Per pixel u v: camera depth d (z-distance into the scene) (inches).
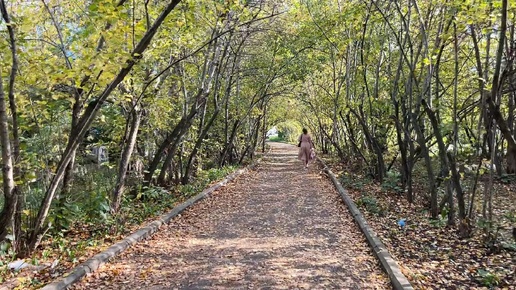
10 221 211.2
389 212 351.9
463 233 262.2
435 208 321.4
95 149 535.2
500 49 219.0
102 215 303.6
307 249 249.1
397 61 485.7
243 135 995.9
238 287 188.2
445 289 179.5
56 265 214.5
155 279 199.3
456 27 274.1
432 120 288.4
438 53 295.6
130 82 349.1
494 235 242.2
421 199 409.7
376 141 514.6
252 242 267.6
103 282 194.7
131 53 218.1
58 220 279.9
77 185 372.8
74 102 235.8
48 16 284.0
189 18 319.6
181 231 301.1
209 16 415.8
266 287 187.6
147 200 429.4
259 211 379.9
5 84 233.0
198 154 681.6
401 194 442.0
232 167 793.6
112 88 230.7
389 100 454.0
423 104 290.8
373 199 381.7
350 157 735.7
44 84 234.2
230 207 404.5
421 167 591.2
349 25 515.2
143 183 446.6
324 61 728.3
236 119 828.6
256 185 583.8
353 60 592.7
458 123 277.1
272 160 1142.3
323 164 855.7
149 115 440.5
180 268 215.3
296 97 1032.2
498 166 545.0
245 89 898.7
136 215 343.9
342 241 266.7
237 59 718.5
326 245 257.9
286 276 201.8
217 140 856.3
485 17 245.0
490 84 244.7
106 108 418.0
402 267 204.1
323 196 463.8
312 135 1674.5
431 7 340.8
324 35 543.2
